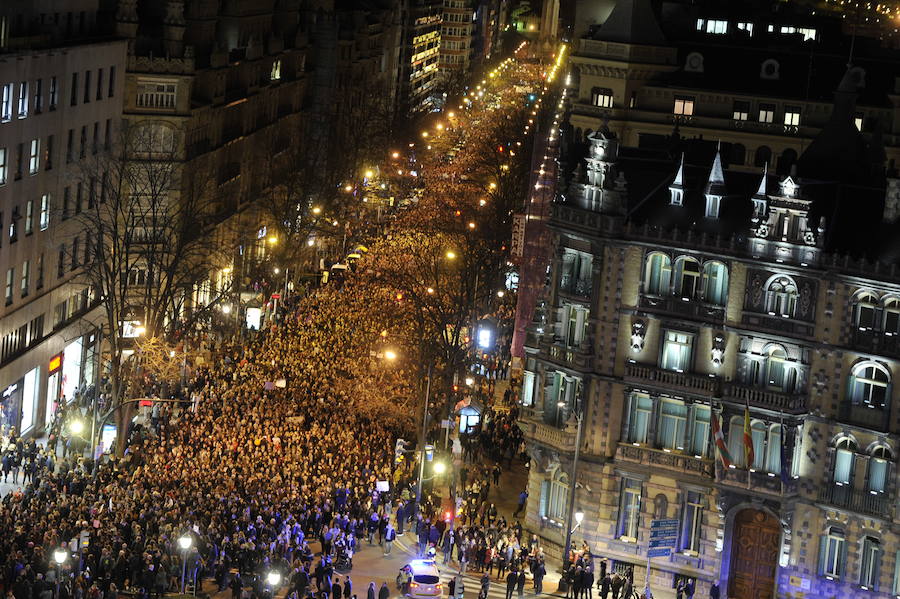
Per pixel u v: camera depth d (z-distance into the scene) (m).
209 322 142.75
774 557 99.31
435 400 129.00
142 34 144.50
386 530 101.62
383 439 121.56
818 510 97.94
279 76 192.62
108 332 135.00
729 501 99.12
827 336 96.94
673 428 102.31
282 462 109.00
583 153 111.50
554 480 106.44
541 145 143.88
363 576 96.62
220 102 158.75
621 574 102.94
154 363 115.88
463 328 146.38
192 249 135.50
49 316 121.88
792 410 97.25
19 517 85.00
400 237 189.00
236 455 109.12
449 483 117.75
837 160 109.31
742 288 99.38
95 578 82.62
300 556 93.06
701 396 100.62
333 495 103.94
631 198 105.38
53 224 120.38
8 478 103.00
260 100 183.50
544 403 107.75
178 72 141.88
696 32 186.75
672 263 101.62
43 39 117.38
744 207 102.12
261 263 159.88
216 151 158.38
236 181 168.62
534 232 125.38
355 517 103.19
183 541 83.88
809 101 168.50
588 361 103.62
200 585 87.94
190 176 144.38
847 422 96.56
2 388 110.38
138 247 138.62
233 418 117.81
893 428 95.25
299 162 183.75
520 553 100.44
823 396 97.50
